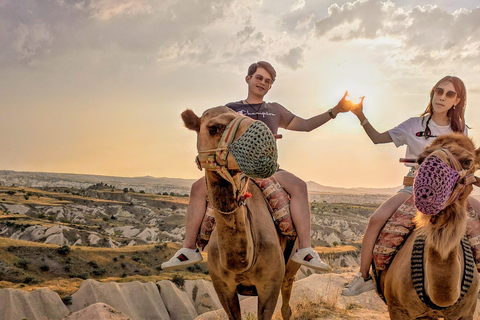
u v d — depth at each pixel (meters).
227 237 4.12
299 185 5.27
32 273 76.44
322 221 194.00
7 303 58.59
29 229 116.69
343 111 6.18
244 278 4.79
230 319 5.01
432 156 3.50
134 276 78.94
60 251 85.38
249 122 3.55
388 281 4.79
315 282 9.95
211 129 3.71
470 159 3.54
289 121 6.14
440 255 3.67
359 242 165.12
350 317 7.76
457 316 4.34
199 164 3.89
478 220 4.57
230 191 3.91
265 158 3.35
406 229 4.75
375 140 5.96
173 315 68.38
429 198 3.42
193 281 77.81
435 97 5.15
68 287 69.25
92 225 153.12
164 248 101.06
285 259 5.48
